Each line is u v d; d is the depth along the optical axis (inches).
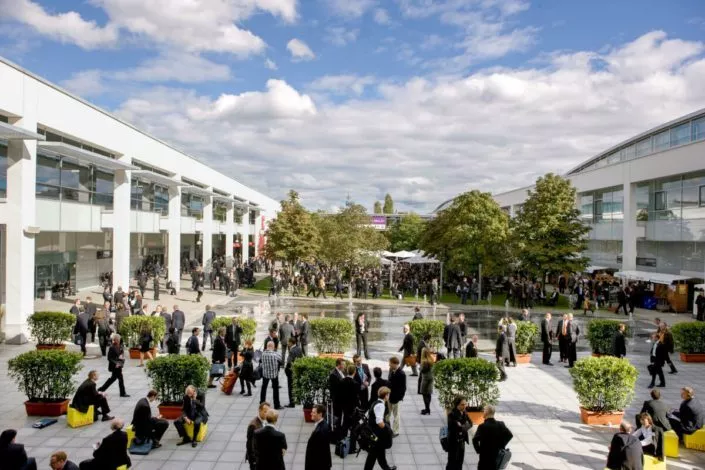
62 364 494.9
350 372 425.7
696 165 1296.8
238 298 1517.0
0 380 618.2
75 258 1480.1
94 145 1098.1
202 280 1393.9
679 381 652.7
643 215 1600.6
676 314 1290.6
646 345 903.7
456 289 1547.7
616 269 1790.1
